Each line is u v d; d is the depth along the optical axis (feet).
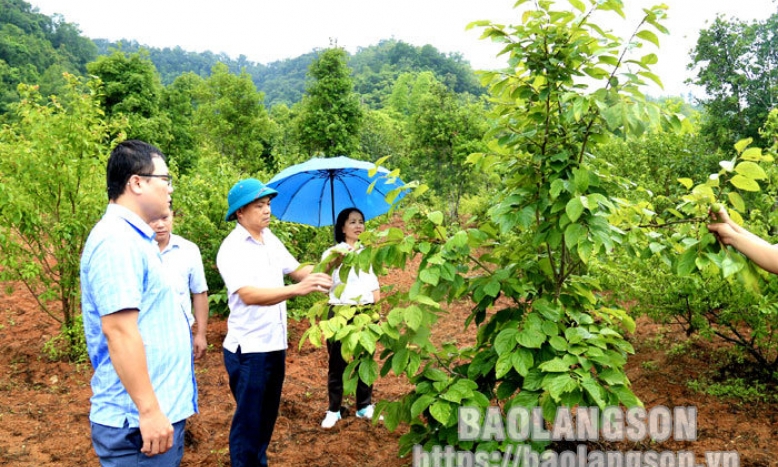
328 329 8.36
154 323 7.55
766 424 14.07
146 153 7.64
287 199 15.60
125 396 7.27
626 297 16.90
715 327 19.42
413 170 62.59
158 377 7.55
